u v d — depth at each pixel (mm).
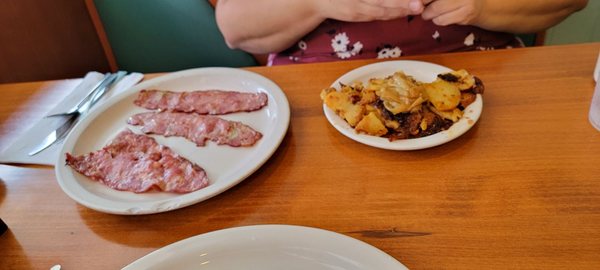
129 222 596
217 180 649
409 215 552
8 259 563
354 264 472
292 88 836
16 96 957
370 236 531
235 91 860
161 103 850
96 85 941
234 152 703
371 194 591
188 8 1365
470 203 556
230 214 590
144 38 1463
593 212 519
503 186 572
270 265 493
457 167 613
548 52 823
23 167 732
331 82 836
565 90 721
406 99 660
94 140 788
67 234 590
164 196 630
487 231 516
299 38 1010
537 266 470
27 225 612
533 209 534
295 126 739
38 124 847
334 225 553
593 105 635
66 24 1525
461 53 864
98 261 546
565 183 562
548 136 639
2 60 1297
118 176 668
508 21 919
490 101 724
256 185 630
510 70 791
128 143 735
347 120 688
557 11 968
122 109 851
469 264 483
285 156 678
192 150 719
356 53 998
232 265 498
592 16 1482
